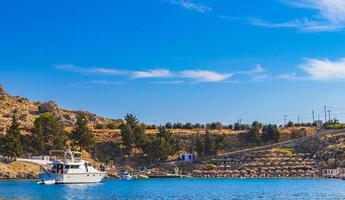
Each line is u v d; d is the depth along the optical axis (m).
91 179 165.38
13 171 191.00
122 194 118.25
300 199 106.50
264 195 117.00
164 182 179.50
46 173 159.12
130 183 170.12
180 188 142.38
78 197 108.81
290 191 130.62
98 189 136.00
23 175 191.12
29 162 186.75
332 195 117.00
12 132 198.75
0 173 187.50
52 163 165.38
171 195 116.19
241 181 188.38
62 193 119.31
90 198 106.81
